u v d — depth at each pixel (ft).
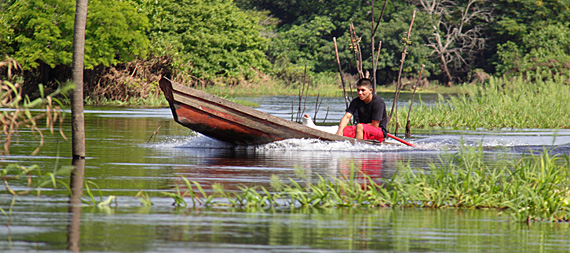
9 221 55.77
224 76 510.17
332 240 52.08
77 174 83.87
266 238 52.03
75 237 50.83
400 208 67.31
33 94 336.70
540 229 59.16
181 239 50.88
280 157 110.93
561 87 255.50
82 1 99.40
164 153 114.93
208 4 504.43
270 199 67.26
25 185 74.02
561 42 640.58
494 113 212.23
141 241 49.96
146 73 362.94
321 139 126.31
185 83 401.49
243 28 526.98
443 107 223.92
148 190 73.05
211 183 79.10
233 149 125.08
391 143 130.62
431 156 116.26
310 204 67.56
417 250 49.93
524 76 533.55
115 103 338.54
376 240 52.65
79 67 101.86
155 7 419.95
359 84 128.98
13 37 320.50
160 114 249.96
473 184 70.69
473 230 57.77
